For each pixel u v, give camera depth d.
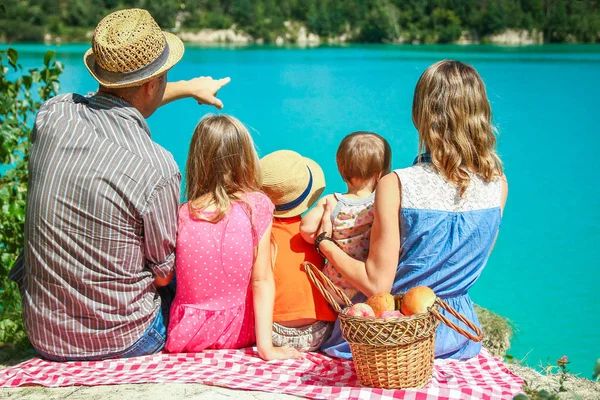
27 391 2.72
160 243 2.84
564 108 16.72
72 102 2.91
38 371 2.85
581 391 3.35
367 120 15.00
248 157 3.04
